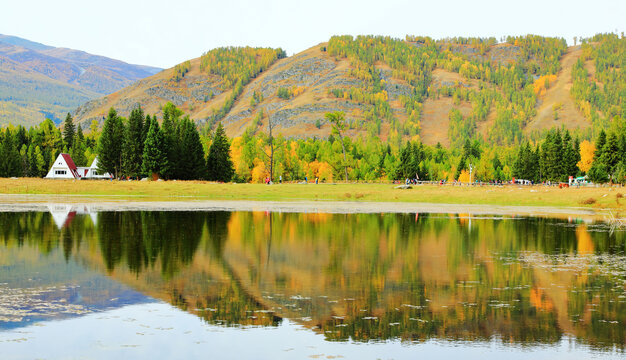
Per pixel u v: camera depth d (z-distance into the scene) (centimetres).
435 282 1855
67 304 1480
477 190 8250
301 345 1190
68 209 4781
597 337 1270
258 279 1858
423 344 1211
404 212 5284
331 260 2284
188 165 11819
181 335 1241
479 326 1345
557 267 2181
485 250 2667
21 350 1120
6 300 1510
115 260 2170
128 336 1224
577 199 6794
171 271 1962
